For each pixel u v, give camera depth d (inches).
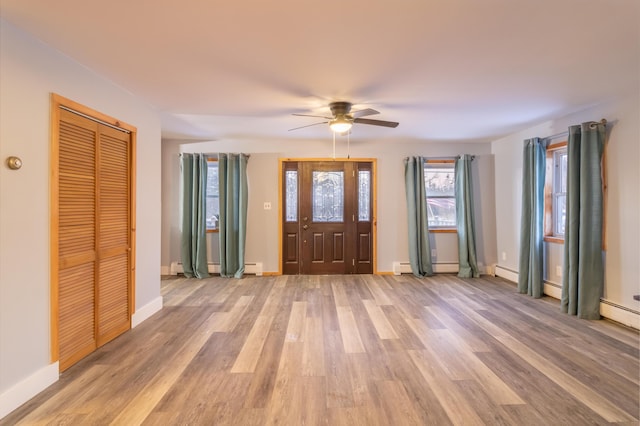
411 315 134.0
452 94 116.9
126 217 116.0
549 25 71.7
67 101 86.9
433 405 73.9
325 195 213.3
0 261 69.8
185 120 156.9
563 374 87.0
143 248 127.0
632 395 77.5
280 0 62.5
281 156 210.2
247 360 95.3
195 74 98.7
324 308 143.4
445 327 120.7
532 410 72.1
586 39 78.1
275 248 210.7
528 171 164.6
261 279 198.5
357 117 127.1
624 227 121.0
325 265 213.8
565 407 73.1
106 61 89.9
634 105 117.0
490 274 211.2
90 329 99.0
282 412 71.6
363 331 117.1
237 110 136.9
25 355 75.3
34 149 77.6
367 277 204.8
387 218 214.2
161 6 64.6
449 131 180.2
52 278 82.5
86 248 96.5
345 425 67.5
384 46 81.4
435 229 215.0
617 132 122.8
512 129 175.3
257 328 120.2
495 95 118.2
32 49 76.6
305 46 81.4
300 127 160.7
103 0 62.4
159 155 137.9
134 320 120.6
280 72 97.0
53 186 82.5
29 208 76.4
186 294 165.2
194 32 74.8
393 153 213.5
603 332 115.0
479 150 213.0
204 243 202.8
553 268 160.1
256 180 209.8
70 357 90.7
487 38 77.6
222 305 147.3
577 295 132.5
